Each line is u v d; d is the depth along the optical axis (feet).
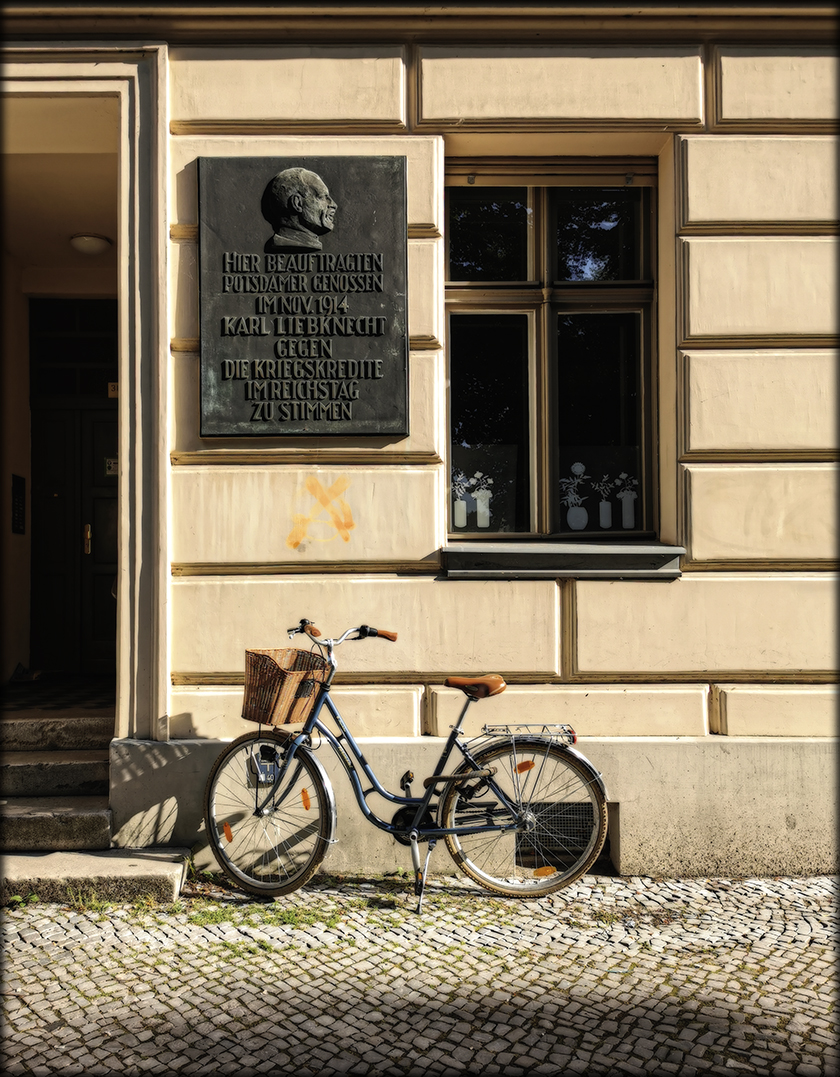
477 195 13.37
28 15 11.93
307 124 12.30
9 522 19.08
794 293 12.39
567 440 13.41
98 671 20.39
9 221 17.52
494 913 10.53
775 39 12.37
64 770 12.48
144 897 10.60
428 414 12.31
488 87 12.24
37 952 9.32
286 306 12.12
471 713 12.10
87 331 20.66
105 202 16.55
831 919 10.34
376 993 8.48
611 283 13.29
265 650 11.02
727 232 12.44
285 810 11.76
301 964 9.09
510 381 13.44
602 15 12.01
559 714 12.14
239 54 12.26
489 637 12.18
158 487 12.01
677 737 12.11
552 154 13.05
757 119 12.35
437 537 12.27
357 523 12.25
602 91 12.26
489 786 11.00
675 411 12.50
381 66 12.29
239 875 11.12
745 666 12.21
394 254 12.22
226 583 12.14
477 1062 7.32
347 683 12.19
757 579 12.28
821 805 11.94
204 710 12.01
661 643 12.21
